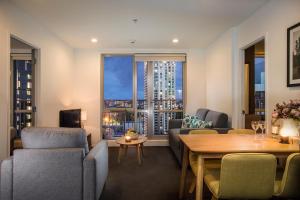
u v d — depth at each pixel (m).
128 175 3.57
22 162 2.20
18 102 4.77
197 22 3.90
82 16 3.60
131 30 4.36
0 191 2.21
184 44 5.55
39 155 2.19
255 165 1.71
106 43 5.38
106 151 2.96
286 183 1.79
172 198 2.75
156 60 6.04
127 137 4.29
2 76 2.84
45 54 4.13
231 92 4.19
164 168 3.93
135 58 6.03
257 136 2.61
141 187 3.09
